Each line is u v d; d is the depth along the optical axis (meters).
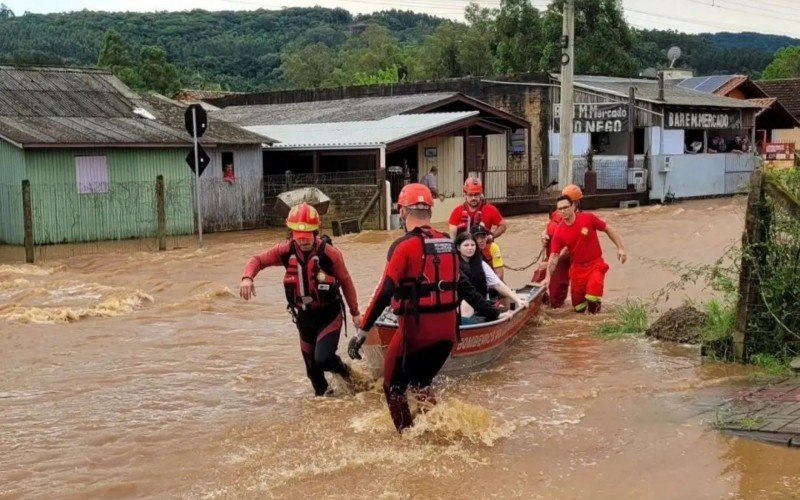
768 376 8.22
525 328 10.77
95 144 22.95
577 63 47.62
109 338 10.72
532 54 50.56
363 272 16.31
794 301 8.62
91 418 7.43
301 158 29.88
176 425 7.20
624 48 49.44
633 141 33.47
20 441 6.85
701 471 5.99
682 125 34.88
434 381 8.37
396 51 83.38
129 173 24.33
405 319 6.59
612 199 31.52
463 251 9.07
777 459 6.15
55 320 11.82
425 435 6.76
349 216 25.66
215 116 37.12
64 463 6.34
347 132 27.83
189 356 9.72
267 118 35.00
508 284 14.65
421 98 33.31
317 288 7.62
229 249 21.05
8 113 24.12
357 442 6.68
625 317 10.97
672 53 52.06
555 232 11.69
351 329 10.98
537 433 6.82
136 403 7.88
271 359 9.53
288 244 7.68
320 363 7.66
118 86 28.62
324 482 5.92
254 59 108.88
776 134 44.94
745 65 103.00
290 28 129.38
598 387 8.05
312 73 87.88
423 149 28.81
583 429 6.90
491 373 8.66
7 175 22.77
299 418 7.34
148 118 27.05
